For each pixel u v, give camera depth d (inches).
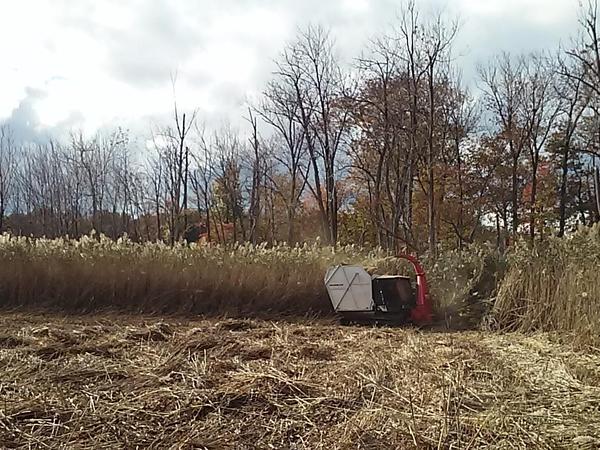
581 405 176.4
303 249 501.4
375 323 402.3
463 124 1014.4
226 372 229.6
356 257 500.4
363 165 996.6
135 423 174.9
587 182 1165.7
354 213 1155.3
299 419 175.5
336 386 205.0
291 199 1159.6
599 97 979.3
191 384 211.2
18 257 463.8
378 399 187.0
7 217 1203.9
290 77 1030.4
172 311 450.0
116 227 1211.9
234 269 464.8
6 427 170.2
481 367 230.1
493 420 163.2
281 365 240.8
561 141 1114.7
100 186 1214.3
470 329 380.5
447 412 170.1
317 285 460.1
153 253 474.0
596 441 147.3
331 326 397.4
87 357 261.4
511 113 1065.5
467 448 147.9
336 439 158.7
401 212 859.4
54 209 1216.2
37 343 295.1
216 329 356.8
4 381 217.8
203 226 1312.7
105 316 426.3
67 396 199.9
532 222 1035.9
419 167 896.3
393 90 843.4
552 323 341.1
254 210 1178.0
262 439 162.2
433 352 262.5
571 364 234.2
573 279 327.0
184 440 161.6
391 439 155.2
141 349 282.5
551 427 158.2
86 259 465.7
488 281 410.3
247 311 452.1
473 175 1019.3
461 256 434.6
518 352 268.7
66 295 454.0
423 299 398.9
